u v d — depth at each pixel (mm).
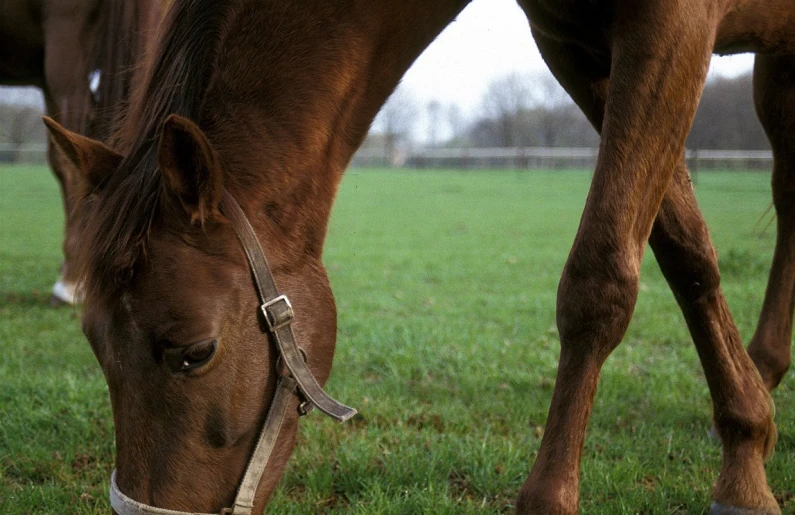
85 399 3668
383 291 7176
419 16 2129
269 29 1898
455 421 3416
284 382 1749
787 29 2629
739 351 2539
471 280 7898
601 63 2389
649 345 4930
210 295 1654
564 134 51625
